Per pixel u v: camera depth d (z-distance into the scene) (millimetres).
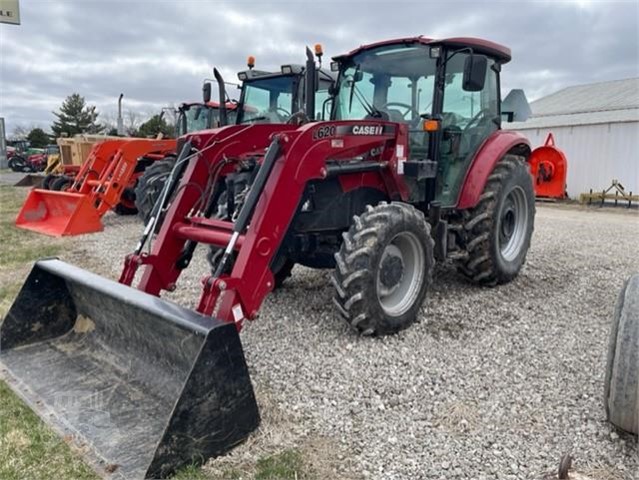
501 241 4797
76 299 3162
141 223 8742
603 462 2178
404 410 2598
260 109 7352
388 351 3262
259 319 3857
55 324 3221
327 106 4742
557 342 3451
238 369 2268
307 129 3109
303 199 3441
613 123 13227
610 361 2340
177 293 4590
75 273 3018
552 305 4238
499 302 4281
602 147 13523
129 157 8086
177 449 2078
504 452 2248
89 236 7406
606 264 5750
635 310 2236
